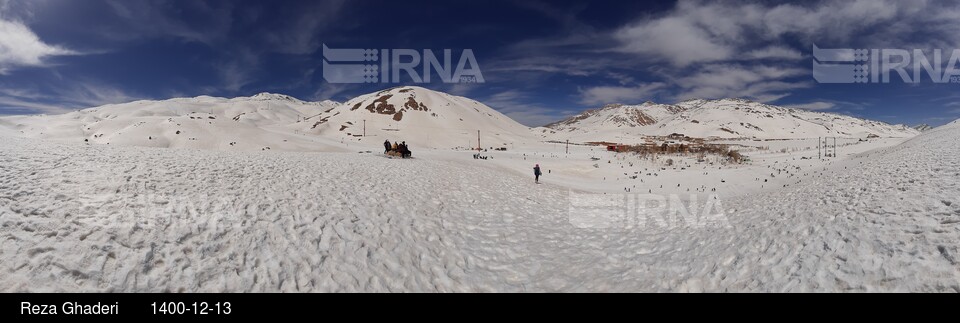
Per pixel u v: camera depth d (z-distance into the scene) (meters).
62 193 9.51
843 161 31.11
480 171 26.16
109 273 6.89
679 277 8.61
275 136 63.50
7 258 6.62
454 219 13.49
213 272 7.61
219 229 9.12
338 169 18.84
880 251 7.03
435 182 18.97
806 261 7.57
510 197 18.28
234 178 13.66
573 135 178.38
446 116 151.12
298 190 13.30
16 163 11.54
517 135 146.12
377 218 11.98
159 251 7.78
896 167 14.70
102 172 11.85
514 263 10.48
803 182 19.08
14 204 8.34
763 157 46.25
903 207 8.82
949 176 10.64
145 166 13.46
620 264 10.05
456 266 9.99
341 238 10.01
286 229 9.86
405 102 157.88
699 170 32.75
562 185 24.70
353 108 156.25
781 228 9.95
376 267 9.09
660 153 48.22
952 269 5.95
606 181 28.39
